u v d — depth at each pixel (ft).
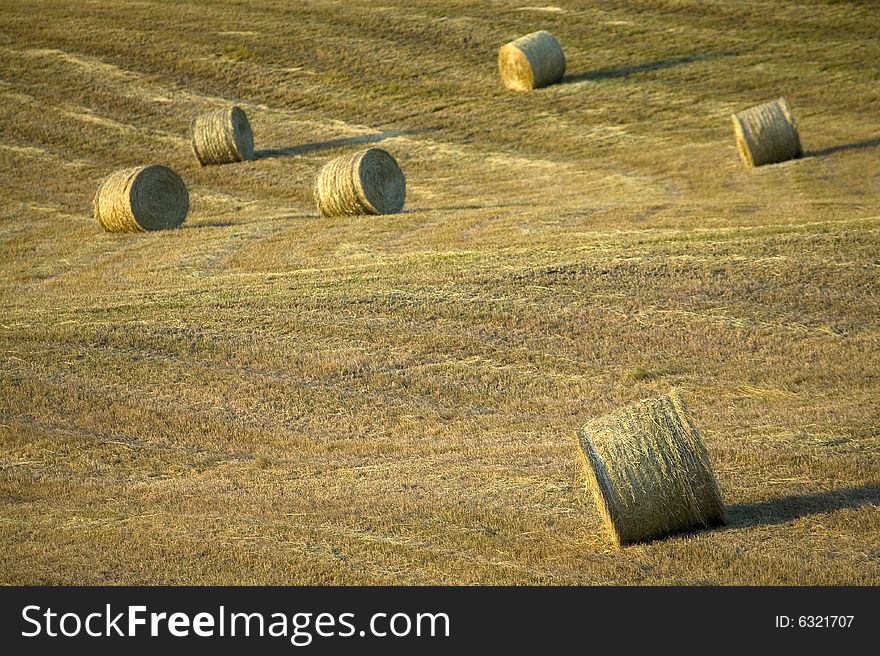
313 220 355.56
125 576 140.15
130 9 630.33
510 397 208.03
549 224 312.29
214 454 191.42
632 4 611.88
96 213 367.66
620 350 224.94
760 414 188.34
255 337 238.68
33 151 487.20
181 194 374.02
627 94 504.02
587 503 155.84
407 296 254.06
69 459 191.01
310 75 546.26
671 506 140.97
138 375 224.53
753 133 385.29
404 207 385.29
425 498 161.17
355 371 222.48
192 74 552.82
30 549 150.10
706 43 554.87
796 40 549.13
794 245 263.70
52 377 225.15
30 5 639.76
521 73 515.09
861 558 131.75
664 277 254.06
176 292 272.72
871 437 171.63
